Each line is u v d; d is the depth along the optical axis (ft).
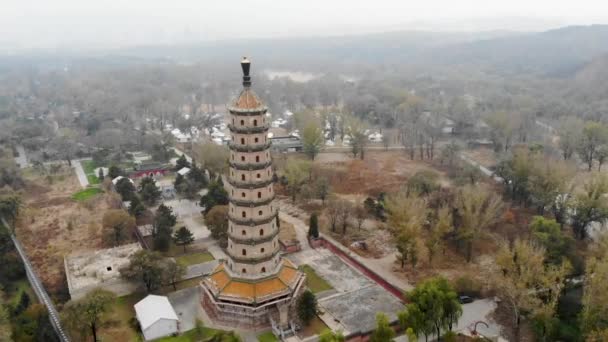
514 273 336.90
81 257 435.53
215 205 517.96
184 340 326.65
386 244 474.08
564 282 357.61
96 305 322.14
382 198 544.62
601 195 460.96
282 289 342.03
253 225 328.90
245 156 314.76
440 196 528.63
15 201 510.99
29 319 337.52
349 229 505.66
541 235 395.34
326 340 283.18
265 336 329.52
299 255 448.24
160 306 346.13
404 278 410.93
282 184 637.30
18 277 434.71
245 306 332.39
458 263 436.35
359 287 390.01
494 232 482.69
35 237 495.41
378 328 297.74
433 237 426.10
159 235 453.17
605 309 301.84
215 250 461.37
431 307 315.58
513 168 556.92
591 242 457.68
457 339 329.31
